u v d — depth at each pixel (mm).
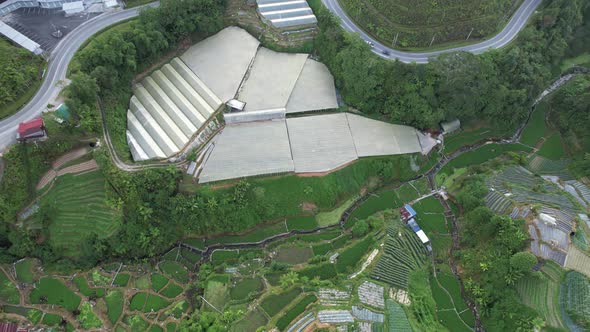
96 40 82500
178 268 77125
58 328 67938
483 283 73750
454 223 84250
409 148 87688
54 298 70688
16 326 67438
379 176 86688
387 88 88000
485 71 87312
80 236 74875
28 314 68812
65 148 76688
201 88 88500
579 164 88062
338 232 82188
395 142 88000
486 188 82625
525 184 85375
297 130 87688
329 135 87750
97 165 78125
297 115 89812
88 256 74938
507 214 78812
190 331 66938
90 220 75562
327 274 75625
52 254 74188
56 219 75188
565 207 80438
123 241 75062
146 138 80688
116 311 70875
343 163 84875
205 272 74938
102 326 69062
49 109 75938
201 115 85000
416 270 76938
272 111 87062
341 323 68250
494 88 89375
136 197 75125
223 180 80375
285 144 85500
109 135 78188
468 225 79875
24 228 73375
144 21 85062
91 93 75375
